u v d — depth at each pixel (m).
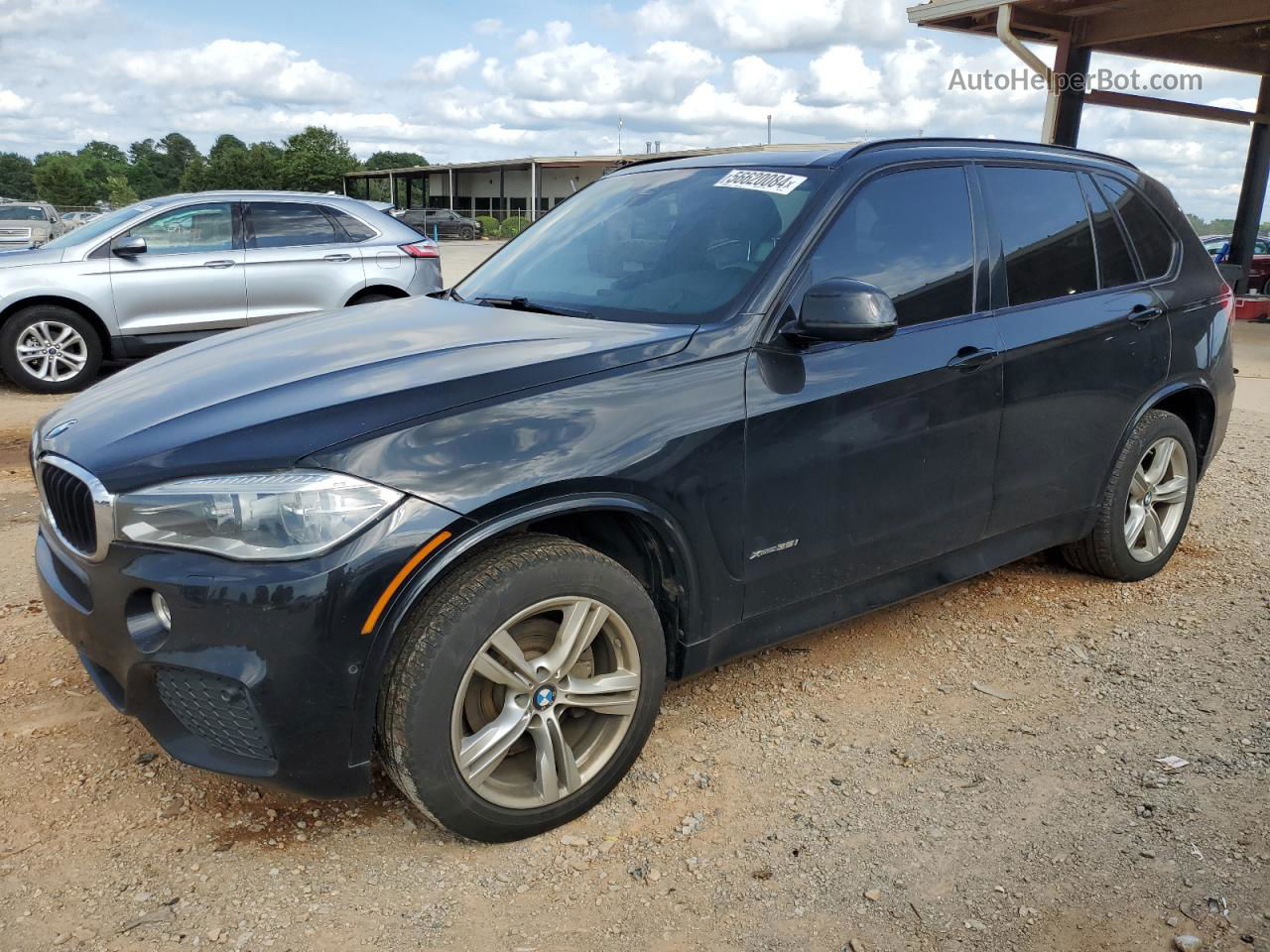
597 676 2.68
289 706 2.26
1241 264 15.67
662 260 3.27
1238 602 4.21
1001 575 4.51
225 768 2.37
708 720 3.21
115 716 3.18
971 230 3.50
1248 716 3.24
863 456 3.11
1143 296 4.08
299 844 2.58
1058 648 3.77
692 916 2.33
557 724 2.60
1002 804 2.77
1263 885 2.42
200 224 8.95
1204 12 10.77
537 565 2.46
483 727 2.52
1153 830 2.64
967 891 2.41
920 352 3.22
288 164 96.81
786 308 2.96
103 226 8.84
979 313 3.46
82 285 8.52
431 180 77.69
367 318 3.44
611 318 3.10
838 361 3.03
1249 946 2.22
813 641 3.81
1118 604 4.19
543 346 2.77
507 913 2.34
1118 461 4.10
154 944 2.21
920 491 3.31
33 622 3.86
